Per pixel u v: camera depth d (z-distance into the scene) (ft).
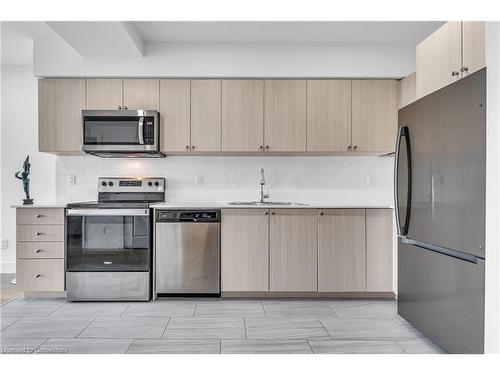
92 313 11.09
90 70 13.14
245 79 13.43
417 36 12.91
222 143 13.34
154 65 13.21
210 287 12.45
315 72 13.34
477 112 6.63
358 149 13.46
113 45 12.13
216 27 12.16
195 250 12.42
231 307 11.67
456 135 7.25
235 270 12.45
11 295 12.98
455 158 7.29
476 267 6.73
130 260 12.35
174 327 9.92
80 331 9.63
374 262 12.55
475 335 6.78
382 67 13.41
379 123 13.50
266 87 13.41
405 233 9.42
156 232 12.42
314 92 13.44
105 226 12.35
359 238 12.54
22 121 16.01
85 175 14.51
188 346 8.66
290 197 14.58
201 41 13.24
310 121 13.42
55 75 13.14
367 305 11.92
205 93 13.37
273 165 14.61
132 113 13.01
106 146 13.01
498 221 6.11
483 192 6.47
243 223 12.47
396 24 11.96
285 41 13.29
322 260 12.50
